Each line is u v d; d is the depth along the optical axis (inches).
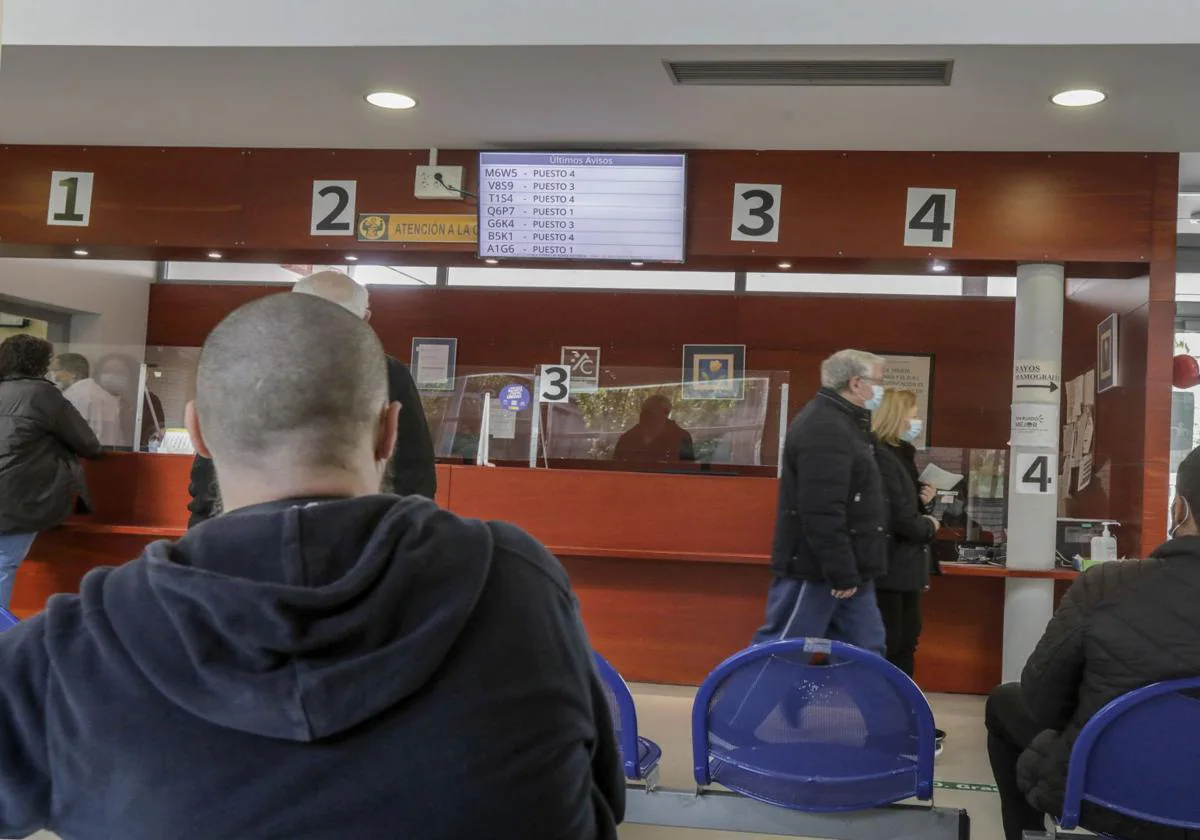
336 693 32.4
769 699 78.1
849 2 142.3
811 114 172.9
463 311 307.9
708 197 195.3
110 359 210.8
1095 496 210.4
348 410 38.6
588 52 149.1
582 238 193.8
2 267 263.7
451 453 209.2
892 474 158.7
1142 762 75.8
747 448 202.7
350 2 148.5
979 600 200.2
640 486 198.1
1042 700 85.3
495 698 34.7
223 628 32.4
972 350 286.8
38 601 206.8
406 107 176.2
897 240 190.7
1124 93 157.2
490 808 33.8
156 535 199.3
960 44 141.0
